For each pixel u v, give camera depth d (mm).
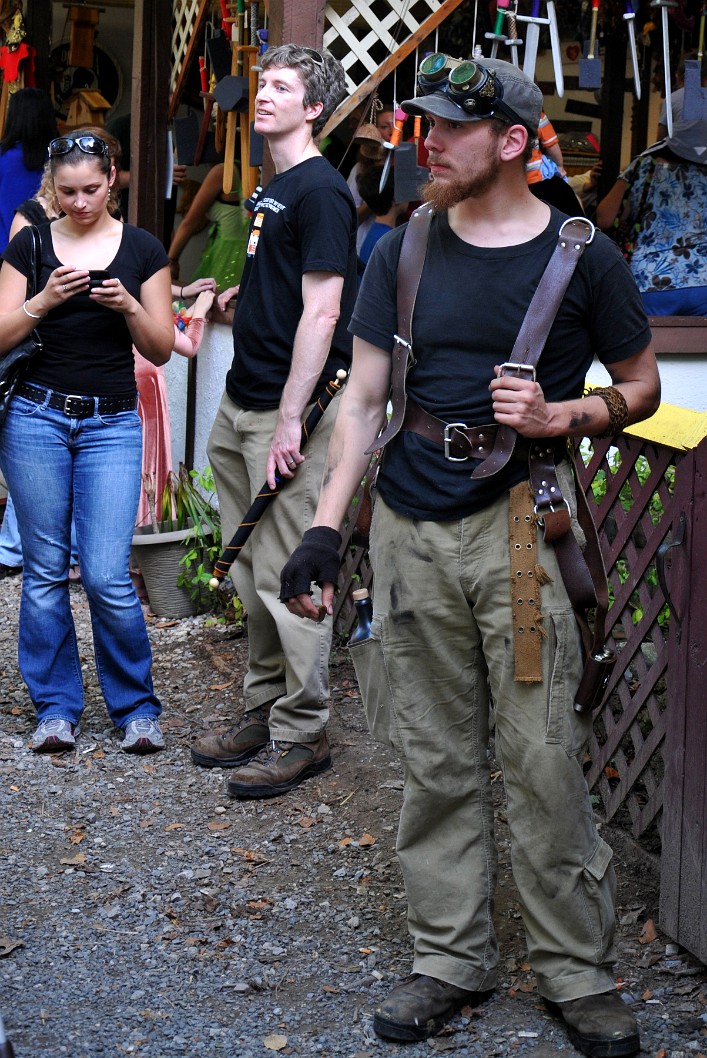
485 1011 2717
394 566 2582
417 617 2570
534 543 2438
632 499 3574
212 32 6410
